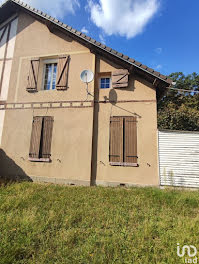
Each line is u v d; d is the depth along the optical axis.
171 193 4.46
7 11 7.84
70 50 7.04
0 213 3.02
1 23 8.18
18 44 7.66
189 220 2.98
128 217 3.06
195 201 3.92
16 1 7.32
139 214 3.19
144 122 5.95
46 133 6.56
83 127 6.28
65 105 6.62
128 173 5.75
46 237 2.35
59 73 6.89
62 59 6.99
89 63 6.73
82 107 6.44
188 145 5.55
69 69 6.88
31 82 7.08
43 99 6.88
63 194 4.28
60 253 2.02
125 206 3.59
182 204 3.75
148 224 2.76
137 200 3.92
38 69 7.18
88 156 6.03
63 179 6.08
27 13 7.81
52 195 4.15
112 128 6.14
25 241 2.21
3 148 6.82
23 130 6.80
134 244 2.26
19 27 7.85
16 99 7.13
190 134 5.61
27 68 7.31
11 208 3.27
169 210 3.46
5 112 7.11
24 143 6.68
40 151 6.46
